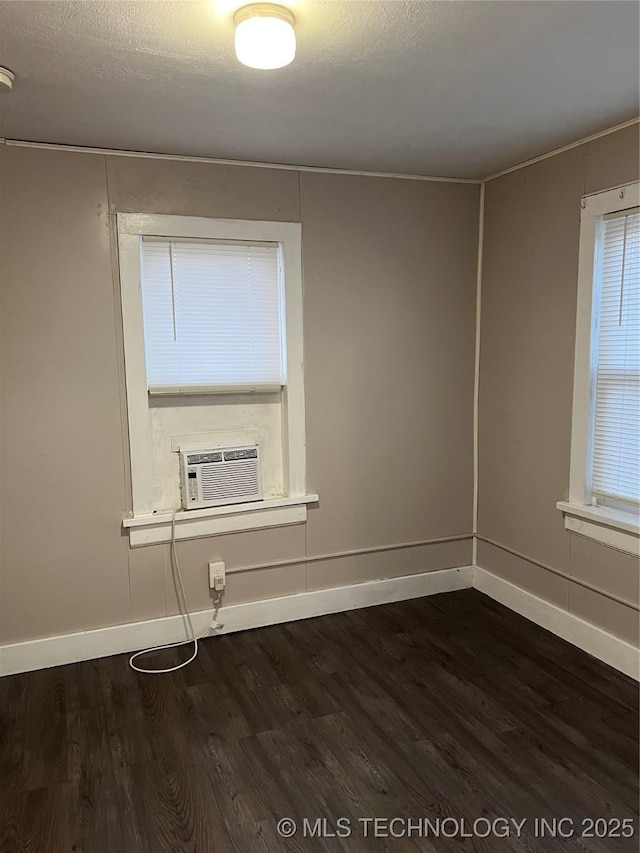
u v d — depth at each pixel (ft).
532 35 5.96
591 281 9.25
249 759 7.39
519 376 10.89
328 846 6.11
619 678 9.03
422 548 12.01
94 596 9.77
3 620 9.29
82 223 9.11
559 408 10.05
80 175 9.04
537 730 7.86
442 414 11.85
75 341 9.25
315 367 10.78
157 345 9.84
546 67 6.68
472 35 5.92
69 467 9.42
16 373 9.00
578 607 9.89
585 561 9.69
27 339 9.00
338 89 7.14
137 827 6.38
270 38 5.37
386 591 11.75
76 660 9.71
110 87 6.96
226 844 6.15
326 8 5.40
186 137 8.68
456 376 11.87
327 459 11.07
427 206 11.21
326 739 7.75
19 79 6.71
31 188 8.81
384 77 6.84
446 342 11.71
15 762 7.38
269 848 6.09
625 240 8.79
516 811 6.53
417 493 11.84
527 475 10.84
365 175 10.72
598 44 6.14
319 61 6.42
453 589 12.16
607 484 9.41
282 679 9.15
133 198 9.33
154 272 9.69
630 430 8.96
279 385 10.63
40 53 6.11
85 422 9.43
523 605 11.07
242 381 10.40
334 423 11.04
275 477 10.99
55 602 9.55
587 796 6.73
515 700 8.52
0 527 9.14
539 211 10.18
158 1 5.20
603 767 7.18
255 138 8.80
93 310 9.29
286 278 10.35
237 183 9.91
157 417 10.09
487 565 12.00
